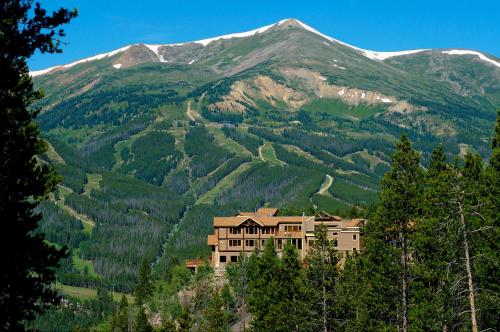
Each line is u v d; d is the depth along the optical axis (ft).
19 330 104.17
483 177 210.18
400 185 224.94
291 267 287.69
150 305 472.44
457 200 186.80
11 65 112.16
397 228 227.61
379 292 229.66
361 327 239.09
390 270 224.94
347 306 258.78
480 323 208.54
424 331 204.54
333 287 266.36
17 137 112.06
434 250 202.39
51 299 108.58
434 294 205.16
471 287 181.78
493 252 191.21
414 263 226.58
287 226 474.49
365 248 246.47
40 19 113.80
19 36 111.24
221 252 483.10
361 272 259.19
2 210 105.29
